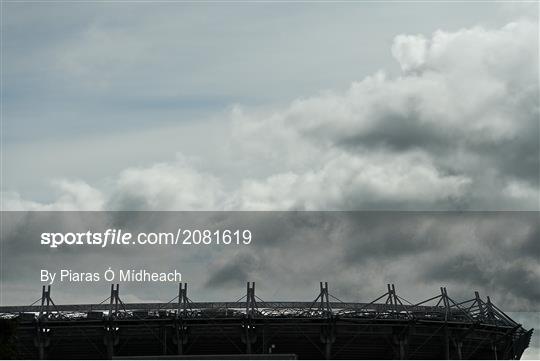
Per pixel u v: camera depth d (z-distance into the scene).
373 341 114.94
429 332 115.56
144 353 116.31
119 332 114.38
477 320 118.25
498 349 125.00
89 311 115.25
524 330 127.50
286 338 113.88
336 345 114.56
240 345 114.50
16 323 84.69
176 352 115.81
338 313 114.81
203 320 112.12
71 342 115.75
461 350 119.19
